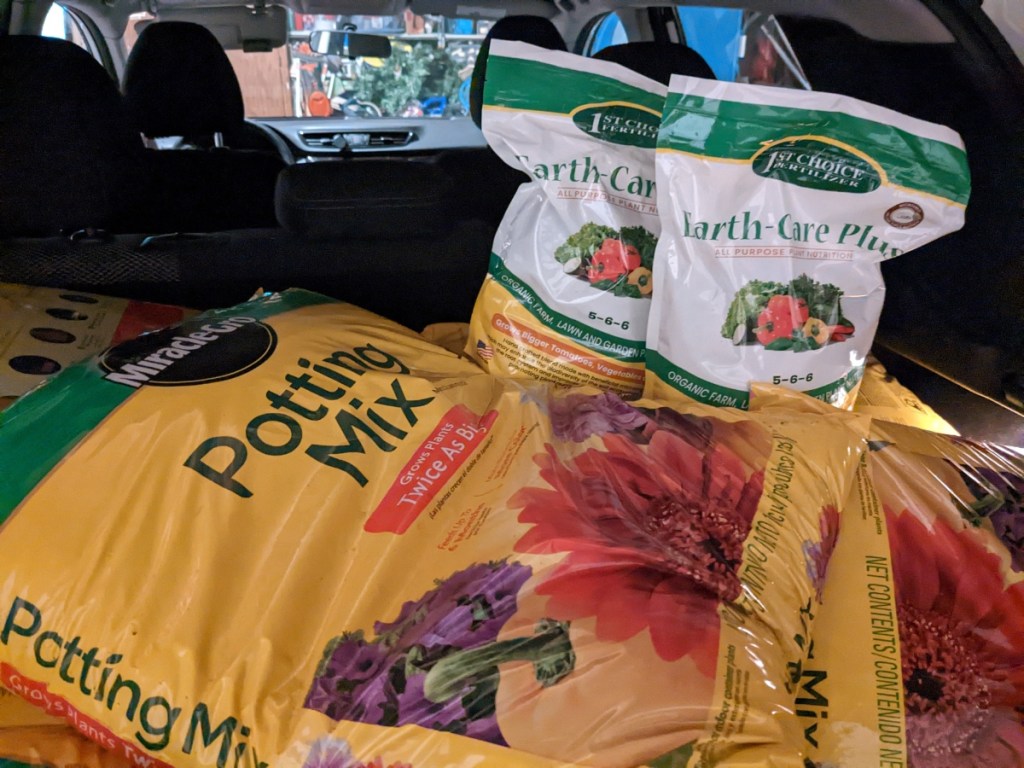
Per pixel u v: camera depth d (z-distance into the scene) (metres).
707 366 0.92
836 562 0.77
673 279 0.90
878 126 0.84
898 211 0.87
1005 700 0.72
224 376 0.81
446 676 0.59
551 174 0.93
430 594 0.66
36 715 0.73
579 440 0.80
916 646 0.72
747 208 0.87
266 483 0.73
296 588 0.66
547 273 0.96
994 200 0.98
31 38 1.18
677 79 0.84
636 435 0.81
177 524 0.69
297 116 2.97
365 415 0.80
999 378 1.02
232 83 2.14
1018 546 0.81
